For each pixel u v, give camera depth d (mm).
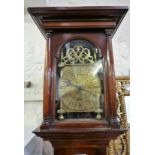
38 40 1401
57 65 776
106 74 763
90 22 763
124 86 1293
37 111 1365
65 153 755
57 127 738
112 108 738
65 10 729
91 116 760
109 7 732
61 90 769
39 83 1383
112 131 718
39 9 728
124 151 1183
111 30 773
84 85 774
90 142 751
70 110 762
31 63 1393
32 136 1210
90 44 788
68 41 784
